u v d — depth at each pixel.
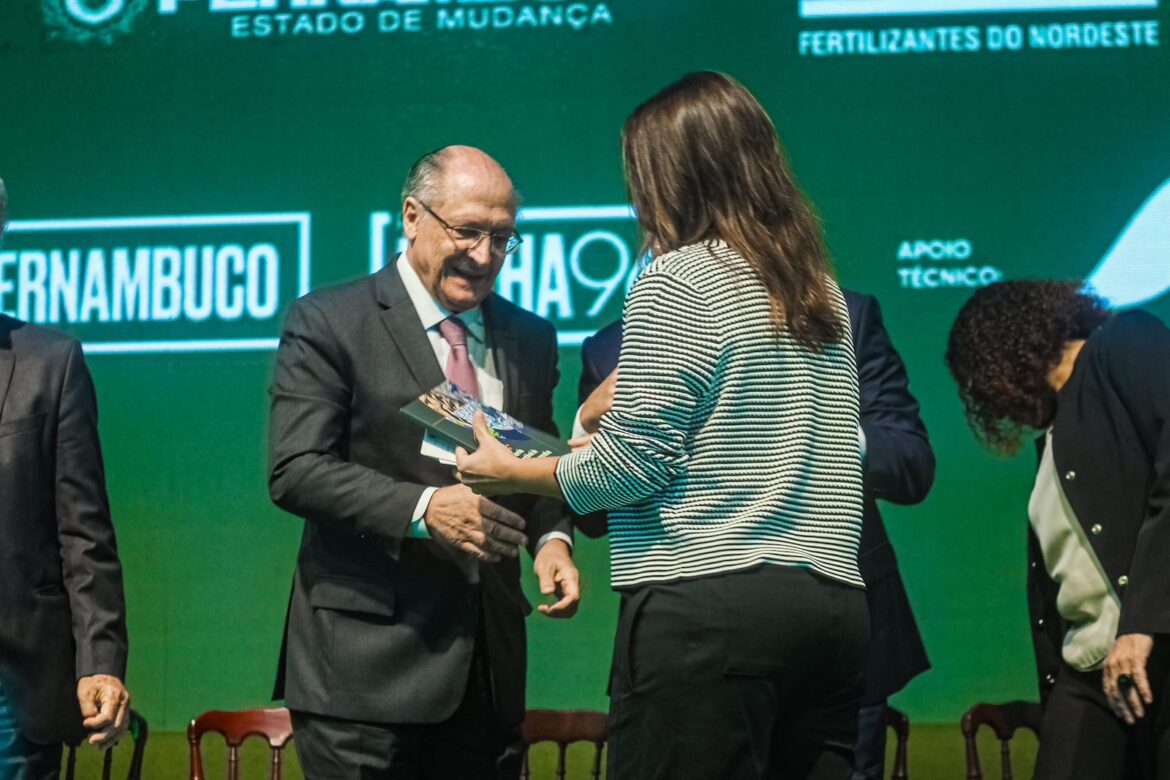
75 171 5.21
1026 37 4.99
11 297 5.18
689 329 2.12
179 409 5.12
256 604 5.06
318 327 2.74
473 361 2.84
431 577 2.69
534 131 5.12
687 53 5.09
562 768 3.81
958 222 4.97
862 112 5.02
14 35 5.25
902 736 3.92
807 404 2.18
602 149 5.10
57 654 2.66
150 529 5.09
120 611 2.71
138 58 5.23
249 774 4.96
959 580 4.90
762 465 2.14
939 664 4.88
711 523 2.12
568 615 2.68
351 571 2.69
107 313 5.16
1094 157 4.94
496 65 5.16
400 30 5.19
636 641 2.14
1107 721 2.81
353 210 5.14
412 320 2.77
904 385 3.39
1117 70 4.96
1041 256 4.94
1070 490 2.82
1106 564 2.77
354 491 2.58
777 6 5.07
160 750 4.99
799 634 2.11
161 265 5.17
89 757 4.97
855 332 3.38
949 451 4.93
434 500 2.55
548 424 2.92
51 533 2.69
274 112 5.19
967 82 5.00
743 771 2.11
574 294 5.06
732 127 2.26
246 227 5.16
